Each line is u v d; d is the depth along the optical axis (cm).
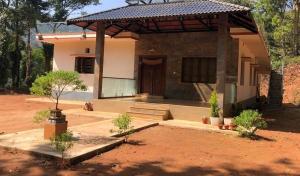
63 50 2092
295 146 950
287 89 3312
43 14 3500
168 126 1169
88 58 2031
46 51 3000
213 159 772
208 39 1636
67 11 3966
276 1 3856
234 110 1443
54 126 820
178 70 1700
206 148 876
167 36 1738
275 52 4150
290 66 3588
